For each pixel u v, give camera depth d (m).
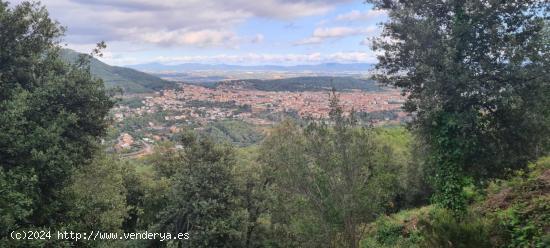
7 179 8.66
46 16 11.27
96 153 12.89
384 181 12.00
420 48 10.33
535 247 8.19
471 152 10.27
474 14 9.71
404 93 11.55
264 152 20.23
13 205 8.30
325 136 10.73
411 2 10.85
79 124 11.32
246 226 19.92
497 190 12.48
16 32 10.49
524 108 9.75
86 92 10.86
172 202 20.48
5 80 9.92
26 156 9.35
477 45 10.08
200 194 19.88
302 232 11.08
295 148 11.31
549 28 9.88
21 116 9.22
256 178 21.22
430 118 10.49
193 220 19.89
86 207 11.75
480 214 11.18
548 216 8.92
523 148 10.37
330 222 10.68
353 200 10.41
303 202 11.16
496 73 9.85
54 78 10.37
